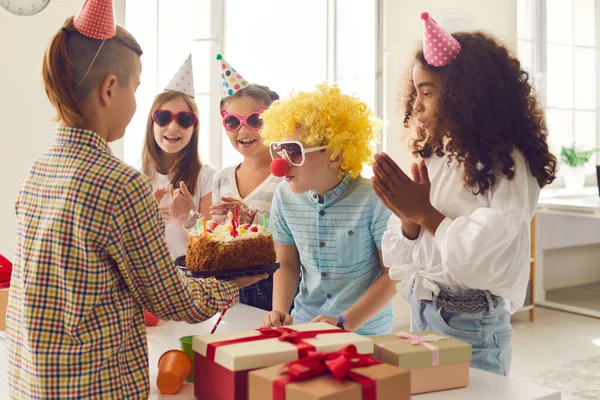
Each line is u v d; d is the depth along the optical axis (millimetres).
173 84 2414
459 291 1482
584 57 5008
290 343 1077
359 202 1665
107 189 968
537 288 4668
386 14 3926
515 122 1469
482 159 1424
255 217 2146
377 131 1737
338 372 917
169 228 2299
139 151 3207
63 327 976
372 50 3967
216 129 3348
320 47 3922
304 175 1611
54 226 976
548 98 4809
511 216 1373
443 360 1130
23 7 2811
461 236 1375
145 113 3211
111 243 968
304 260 1764
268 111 1680
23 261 1021
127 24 3135
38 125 2895
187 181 2506
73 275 964
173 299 1037
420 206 1409
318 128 1575
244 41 3682
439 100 1480
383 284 1631
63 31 1026
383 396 919
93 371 973
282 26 3791
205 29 3326
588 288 5141
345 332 1148
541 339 3865
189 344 1228
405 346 1143
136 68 1091
